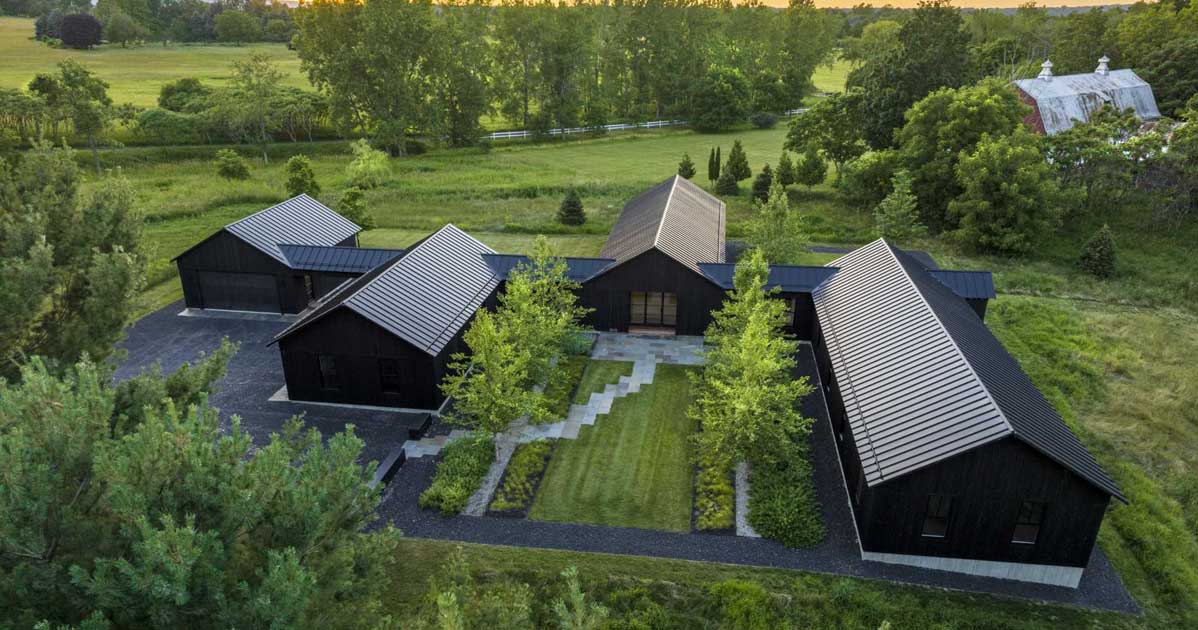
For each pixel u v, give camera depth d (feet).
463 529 72.02
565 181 222.48
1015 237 149.69
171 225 167.63
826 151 220.23
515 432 89.15
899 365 77.51
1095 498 61.21
